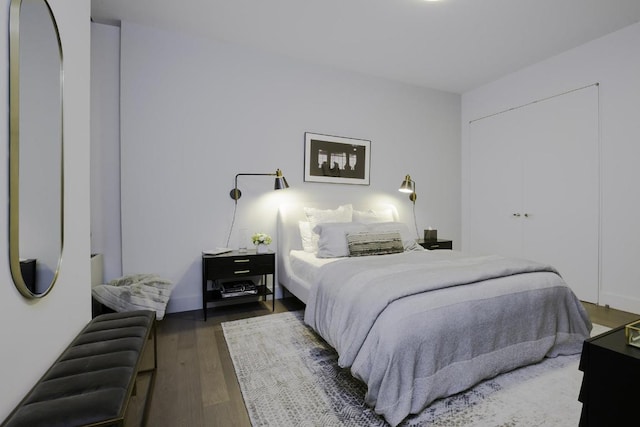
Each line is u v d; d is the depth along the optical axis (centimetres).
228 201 312
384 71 375
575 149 324
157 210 285
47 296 125
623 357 109
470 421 141
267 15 264
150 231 283
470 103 438
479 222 428
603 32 292
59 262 134
